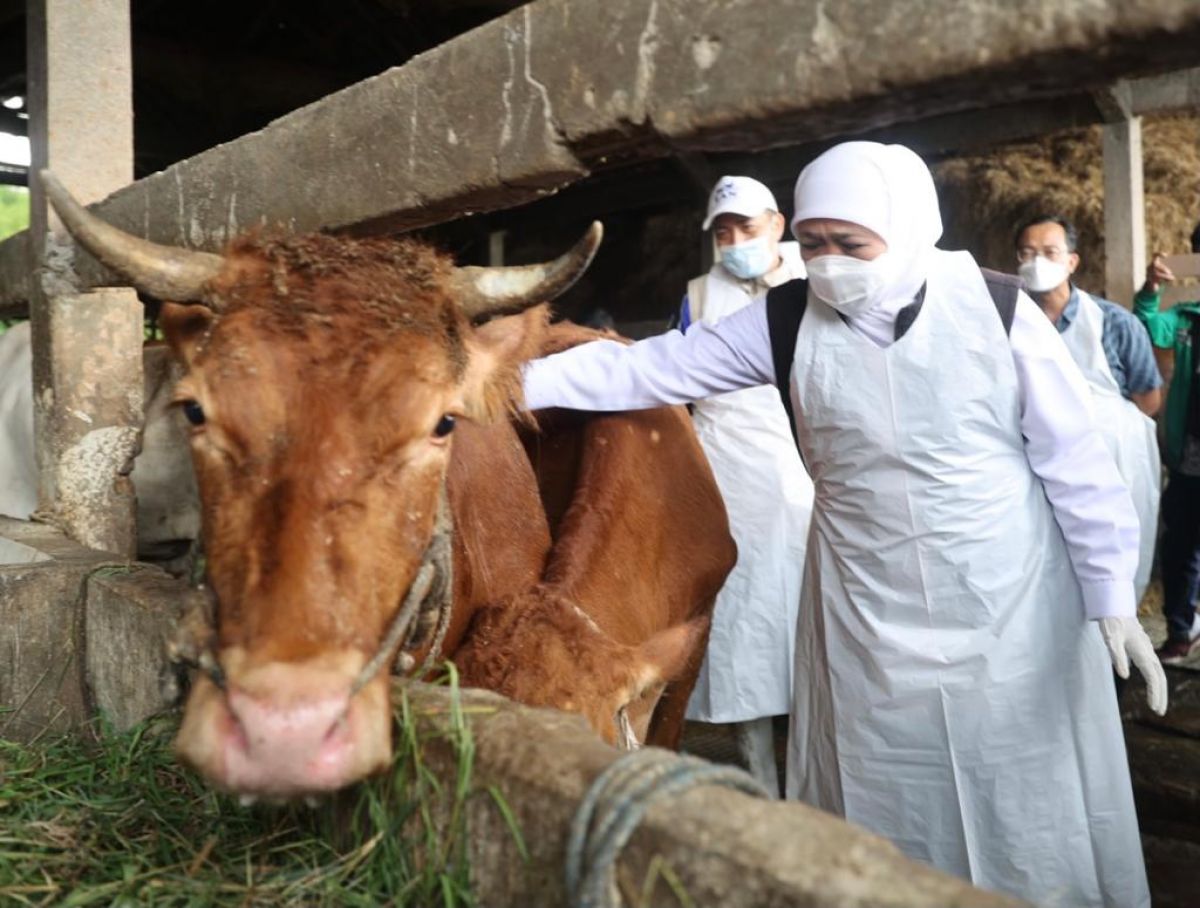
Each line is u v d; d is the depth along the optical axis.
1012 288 2.62
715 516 3.71
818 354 2.72
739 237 4.45
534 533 3.02
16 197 29.50
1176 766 4.37
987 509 2.63
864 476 2.71
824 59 1.76
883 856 1.31
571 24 2.17
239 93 10.23
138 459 4.71
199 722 1.78
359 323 2.06
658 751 1.58
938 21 1.63
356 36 10.24
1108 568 2.66
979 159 8.65
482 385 2.43
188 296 2.24
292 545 1.85
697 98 1.94
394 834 1.85
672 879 1.39
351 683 1.77
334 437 1.94
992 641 2.65
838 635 2.88
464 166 2.46
